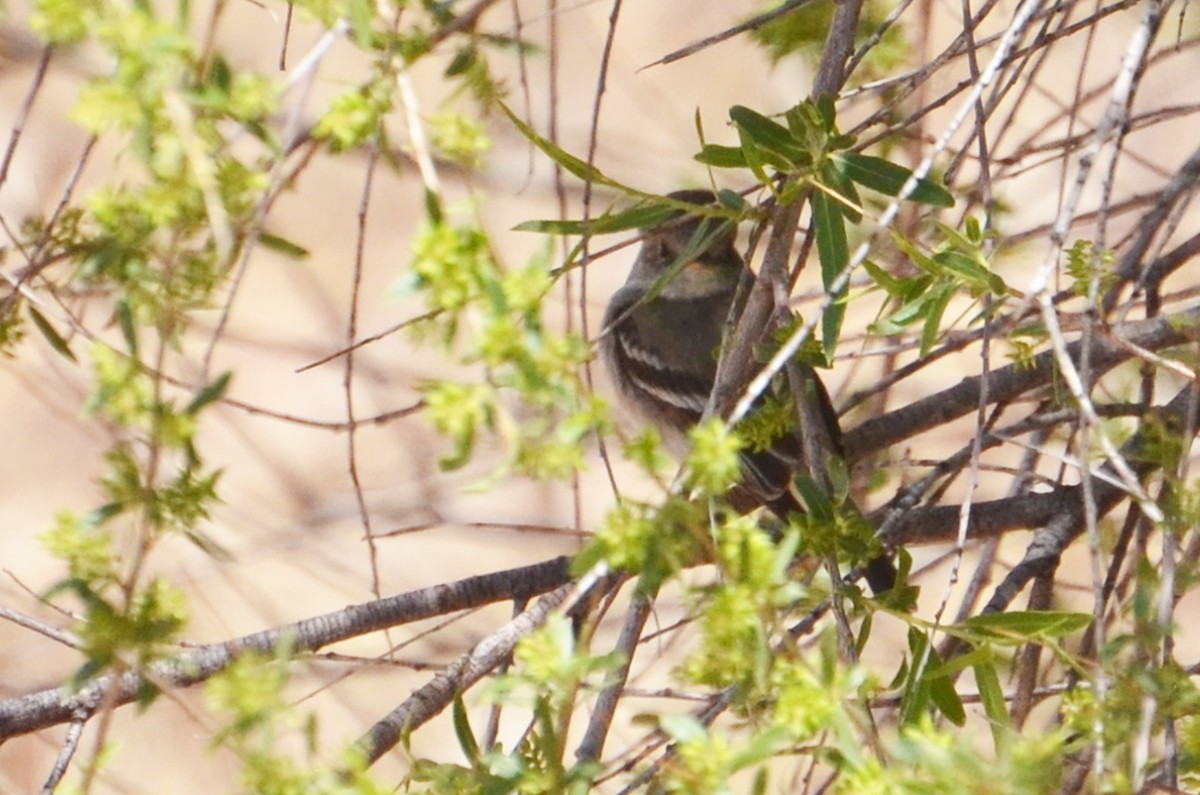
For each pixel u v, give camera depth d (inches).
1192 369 279.3
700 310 465.1
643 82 610.2
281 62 281.3
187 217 213.0
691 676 224.5
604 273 625.6
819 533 272.8
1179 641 546.6
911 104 394.9
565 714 217.0
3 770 494.0
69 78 600.1
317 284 623.8
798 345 227.3
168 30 201.3
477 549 590.6
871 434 388.5
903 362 498.0
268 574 573.6
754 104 644.1
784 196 267.0
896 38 367.6
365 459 593.0
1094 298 231.0
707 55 658.8
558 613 217.6
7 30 463.8
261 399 622.8
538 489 565.9
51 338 267.6
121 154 255.8
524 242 537.0
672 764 230.5
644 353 467.5
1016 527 358.3
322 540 531.8
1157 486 332.5
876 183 269.7
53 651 522.3
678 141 559.2
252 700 211.6
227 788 544.1
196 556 486.0
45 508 644.1
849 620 287.3
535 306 203.0
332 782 211.8
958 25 480.7
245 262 220.5
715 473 210.4
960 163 299.1
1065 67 546.0
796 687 208.2
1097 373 335.0
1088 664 242.1
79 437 659.4
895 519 334.3
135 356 220.2
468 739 244.5
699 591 234.7
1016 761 204.2
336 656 323.3
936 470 342.3
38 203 440.1
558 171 326.6
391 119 443.5
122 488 219.9
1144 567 247.1
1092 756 251.9
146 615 218.5
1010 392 366.9
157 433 213.6
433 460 565.9
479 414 199.8
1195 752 234.5
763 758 205.0
